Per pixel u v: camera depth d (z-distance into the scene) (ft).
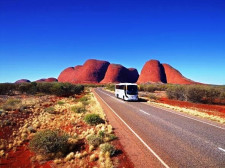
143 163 19.39
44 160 21.50
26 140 28.30
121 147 24.18
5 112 43.68
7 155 22.65
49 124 37.52
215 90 79.77
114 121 40.01
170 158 20.52
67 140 24.86
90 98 88.74
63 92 107.86
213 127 34.78
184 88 90.84
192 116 46.78
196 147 23.90
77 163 20.03
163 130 32.37
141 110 56.54
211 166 18.48
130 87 86.43
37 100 71.20
